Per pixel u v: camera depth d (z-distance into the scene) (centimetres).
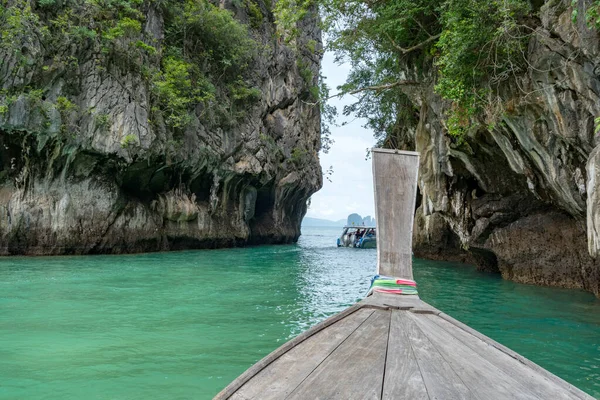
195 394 423
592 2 666
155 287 1018
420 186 1692
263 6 3041
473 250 1429
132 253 1939
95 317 719
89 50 1764
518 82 909
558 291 1064
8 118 1533
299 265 1647
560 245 1145
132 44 1909
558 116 823
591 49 680
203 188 2442
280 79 3083
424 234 1978
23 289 948
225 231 2523
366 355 267
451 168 1328
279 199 3148
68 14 1741
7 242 1609
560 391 228
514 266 1241
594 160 657
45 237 1673
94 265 1410
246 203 2784
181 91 2153
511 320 754
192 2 2425
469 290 1076
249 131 2673
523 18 877
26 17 1595
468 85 954
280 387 225
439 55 1146
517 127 963
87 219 1775
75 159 1733
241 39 2602
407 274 446
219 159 2411
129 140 1798
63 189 1722
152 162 1988
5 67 1541
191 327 671
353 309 369
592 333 671
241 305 842
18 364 497
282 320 726
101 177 1827
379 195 517
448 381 232
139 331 641
